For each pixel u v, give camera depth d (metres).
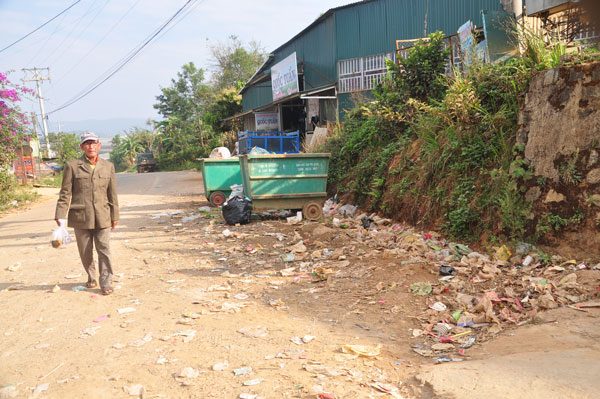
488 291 4.96
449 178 7.55
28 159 25.41
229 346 3.96
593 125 5.50
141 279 6.27
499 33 9.03
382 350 3.87
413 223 8.18
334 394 3.07
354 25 18.83
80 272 6.69
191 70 61.81
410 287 5.28
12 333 4.45
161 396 3.12
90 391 3.21
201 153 52.91
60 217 5.43
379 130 10.76
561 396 2.68
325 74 20.92
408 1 16.98
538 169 6.03
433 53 10.12
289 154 9.77
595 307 4.20
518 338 3.86
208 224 10.16
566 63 5.93
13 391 3.26
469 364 3.36
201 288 5.79
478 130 7.45
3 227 11.46
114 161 91.75
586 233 5.43
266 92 29.59
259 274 6.32
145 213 12.17
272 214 10.78
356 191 10.68
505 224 6.21
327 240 7.89
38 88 51.31
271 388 3.16
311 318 4.68
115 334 4.32
